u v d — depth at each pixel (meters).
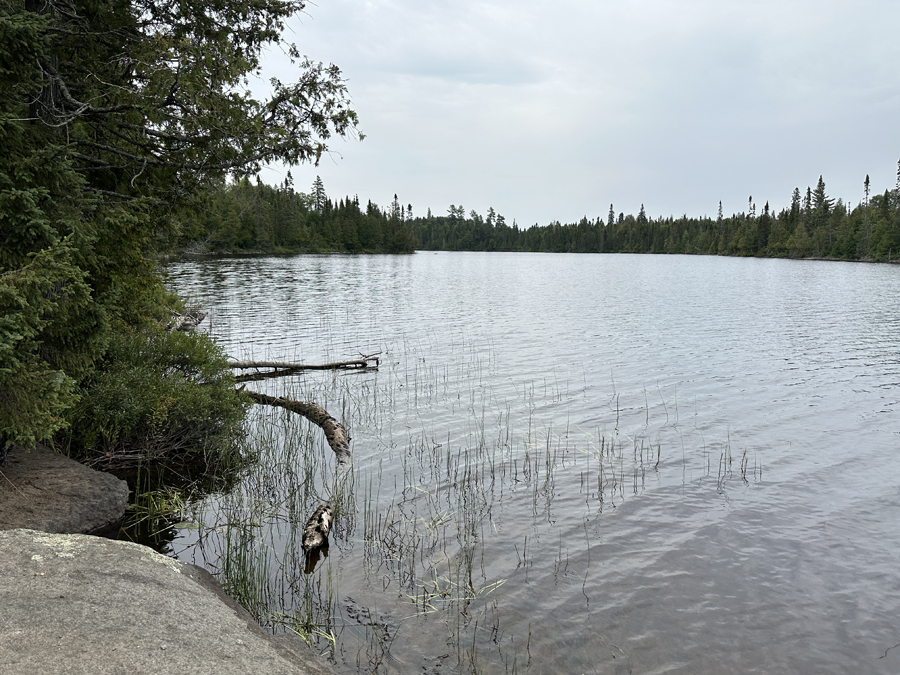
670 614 5.30
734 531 6.92
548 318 28.89
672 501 7.76
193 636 3.60
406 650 4.73
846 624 5.21
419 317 28.88
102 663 3.10
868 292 46.38
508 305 35.34
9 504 6.12
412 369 16.77
